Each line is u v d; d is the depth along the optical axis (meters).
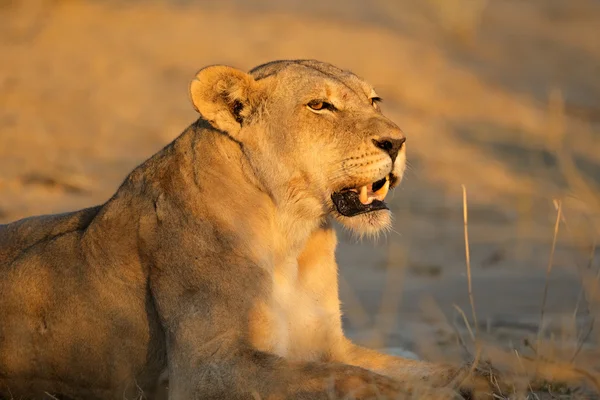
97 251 8.30
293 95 8.60
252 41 30.58
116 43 27.48
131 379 8.25
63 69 24.41
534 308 13.30
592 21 50.62
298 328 8.47
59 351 8.38
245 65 28.27
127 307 8.19
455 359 10.28
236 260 8.00
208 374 7.47
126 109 22.36
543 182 22.58
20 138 18.89
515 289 14.50
